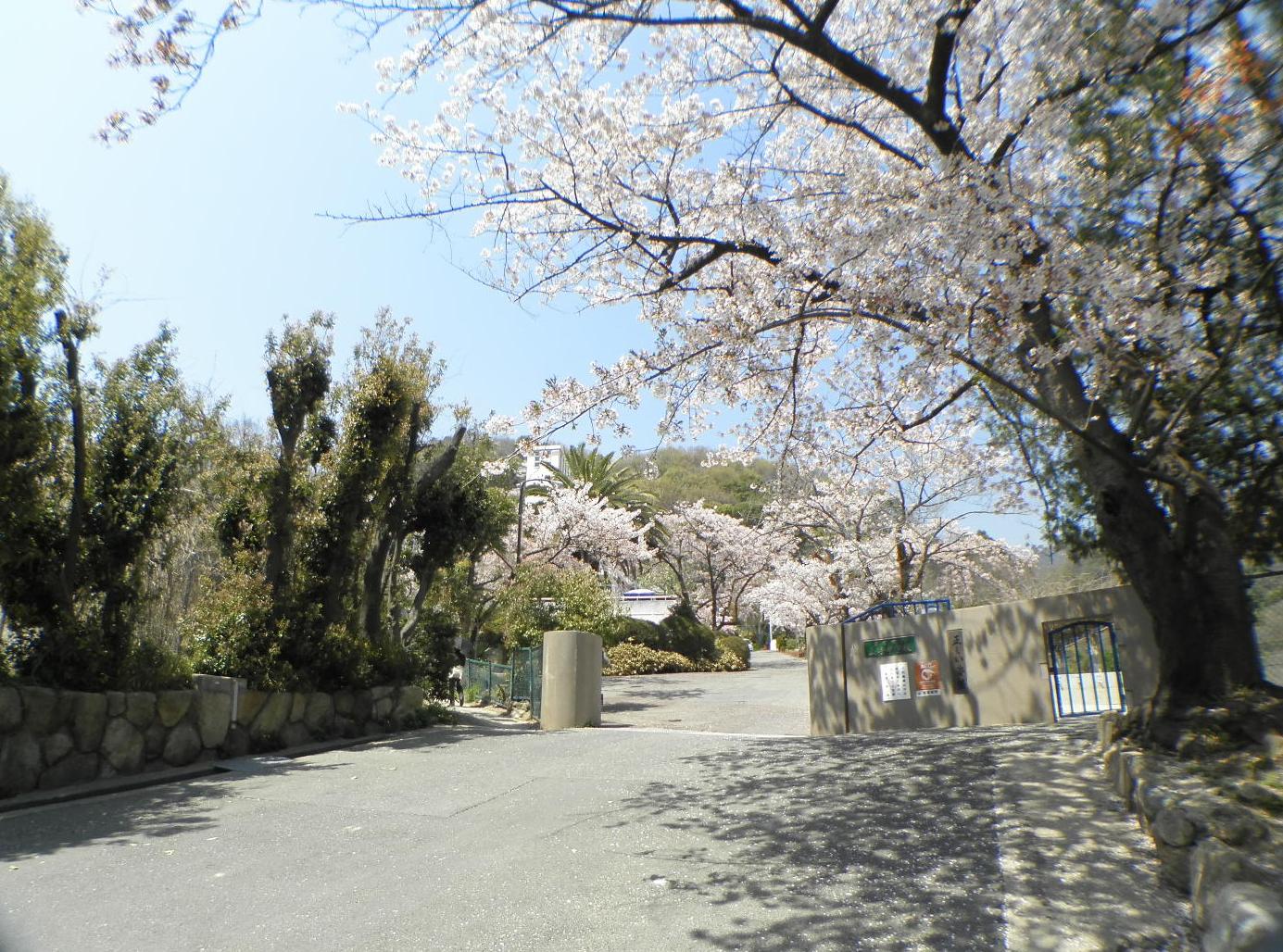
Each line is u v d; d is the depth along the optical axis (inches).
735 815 271.7
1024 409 408.2
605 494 1432.1
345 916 191.6
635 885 207.8
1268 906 146.0
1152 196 296.0
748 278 383.2
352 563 521.0
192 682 418.6
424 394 583.2
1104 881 192.4
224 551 499.5
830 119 337.1
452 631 783.1
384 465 522.0
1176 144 265.7
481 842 253.9
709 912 187.9
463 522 667.4
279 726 458.9
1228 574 256.1
